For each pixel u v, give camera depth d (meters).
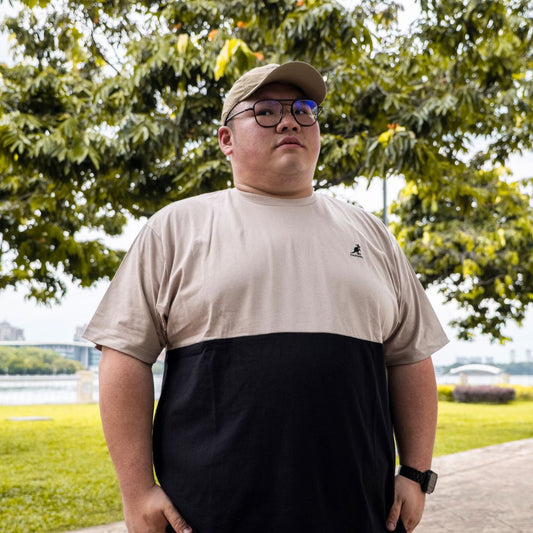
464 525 4.62
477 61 5.13
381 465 1.54
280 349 1.46
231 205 1.65
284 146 1.63
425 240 10.14
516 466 6.97
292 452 1.41
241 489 1.40
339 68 4.92
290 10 4.58
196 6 5.49
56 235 6.61
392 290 1.71
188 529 1.44
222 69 4.04
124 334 1.58
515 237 10.23
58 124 5.17
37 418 13.67
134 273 1.61
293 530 1.38
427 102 5.02
